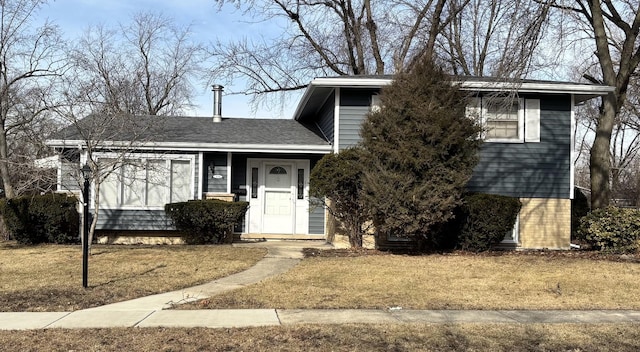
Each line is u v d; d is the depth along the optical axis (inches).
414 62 546.9
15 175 668.7
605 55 655.1
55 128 682.2
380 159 492.7
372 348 239.0
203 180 620.7
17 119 724.7
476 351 239.1
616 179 1454.2
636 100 1174.3
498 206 527.2
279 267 447.5
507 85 499.2
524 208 588.1
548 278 409.7
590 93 585.0
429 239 534.6
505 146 588.7
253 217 646.5
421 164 478.3
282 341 246.5
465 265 458.9
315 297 340.5
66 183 595.8
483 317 300.4
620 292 366.6
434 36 929.5
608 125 648.4
